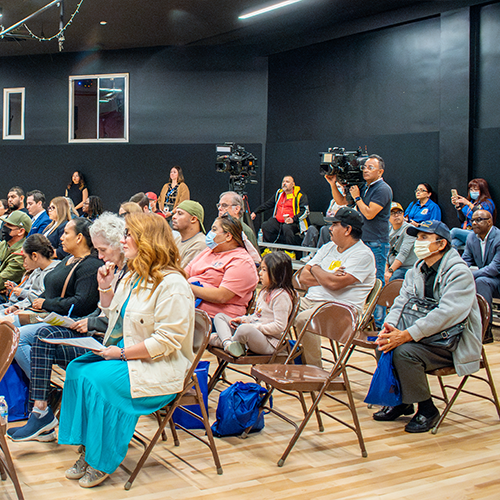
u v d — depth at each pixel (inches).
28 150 487.2
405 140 331.9
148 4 354.0
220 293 145.3
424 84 324.5
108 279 120.3
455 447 123.1
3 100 497.7
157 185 449.4
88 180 470.6
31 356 119.6
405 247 229.1
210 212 436.5
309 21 370.9
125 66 460.4
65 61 477.4
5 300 180.2
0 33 371.9
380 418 139.0
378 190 200.4
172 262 107.1
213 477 106.6
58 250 204.1
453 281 131.8
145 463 112.3
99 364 102.7
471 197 284.0
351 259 155.2
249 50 421.4
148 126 456.1
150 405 102.7
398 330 132.0
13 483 98.0
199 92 440.5
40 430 119.6
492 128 291.6
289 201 349.1
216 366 179.5
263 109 423.2
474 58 299.0
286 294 138.1
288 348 138.9
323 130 381.7
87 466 104.2
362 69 356.5
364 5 334.6
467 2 295.9
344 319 120.4
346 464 113.3
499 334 233.0
